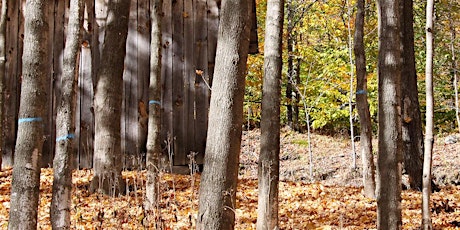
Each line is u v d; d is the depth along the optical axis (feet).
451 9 57.00
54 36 35.14
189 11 35.42
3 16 32.09
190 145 34.58
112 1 28.58
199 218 15.89
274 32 20.71
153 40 25.79
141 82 35.04
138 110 34.86
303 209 27.73
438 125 65.72
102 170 27.30
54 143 34.68
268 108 20.35
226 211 15.74
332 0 56.18
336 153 56.75
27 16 15.05
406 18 34.40
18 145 14.62
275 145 20.16
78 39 17.70
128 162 34.37
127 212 21.74
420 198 31.12
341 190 34.09
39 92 14.89
